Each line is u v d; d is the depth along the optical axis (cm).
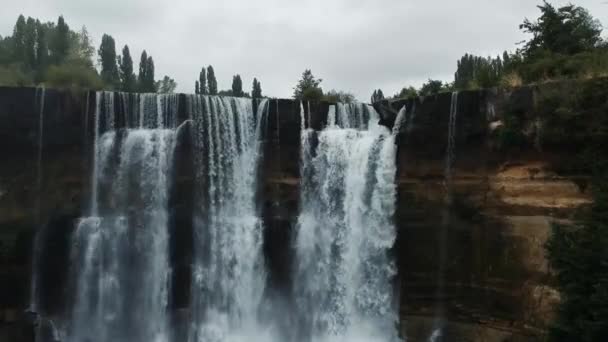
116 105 2998
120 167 3000
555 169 2620
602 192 2331
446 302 3016
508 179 2784
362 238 3194
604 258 2141
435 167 3055
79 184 2973
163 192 3056
